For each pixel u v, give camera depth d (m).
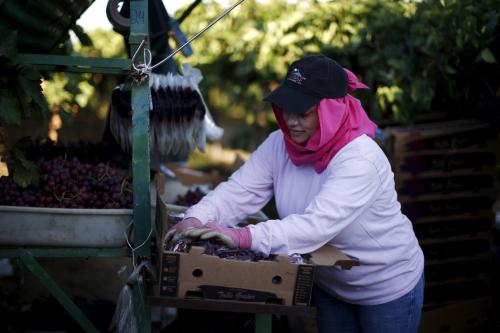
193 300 1.93
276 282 1.96
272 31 4.27
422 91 3.69
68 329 2.73
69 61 2.14
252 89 4.51
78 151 2.76
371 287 2.21
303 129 2.06
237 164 4.17
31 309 2.83
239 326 2.54
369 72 3.91
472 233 3.49
